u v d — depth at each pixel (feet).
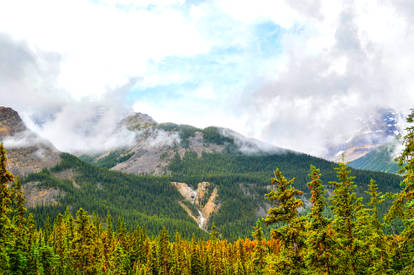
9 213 92.79
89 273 187.11
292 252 80.59
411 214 64.90
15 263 130.82
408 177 62.39
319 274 77.20
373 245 90.02
